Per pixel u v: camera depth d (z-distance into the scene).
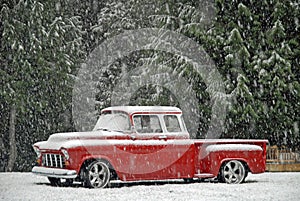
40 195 13.59
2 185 16.14
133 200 12.62
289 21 28.19
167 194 13.80
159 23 30.30
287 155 26.44
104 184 15.27
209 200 12.69
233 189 14.96
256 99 27.48
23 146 32.47
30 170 32.41
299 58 28.06
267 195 13.71
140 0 35.03
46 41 31.02
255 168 16.92
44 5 31.70
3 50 30.75
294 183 16.84
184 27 29.33
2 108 31.55
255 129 27.75
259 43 28.12
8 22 30.30
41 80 30.83
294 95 27.27
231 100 27.20
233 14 28.62
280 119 27.30
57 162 15.38
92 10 37.56
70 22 32.84
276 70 27.17
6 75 30.16
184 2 30.75
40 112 31.03
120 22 35.44
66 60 31.30
